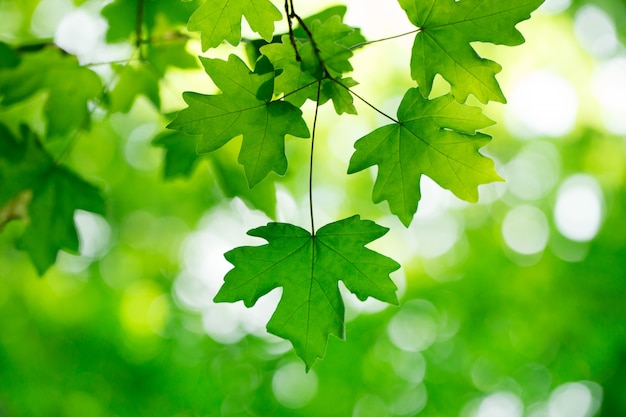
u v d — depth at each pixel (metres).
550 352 8.66
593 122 7.57
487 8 1.79
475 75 1.85
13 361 7.59
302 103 1.86
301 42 1.88
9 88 2.69
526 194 8.92
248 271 1.92
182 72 3.01
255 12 1.80
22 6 5.29
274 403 9.45
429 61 1.86
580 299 8.07
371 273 1.95
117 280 8.71
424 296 8.81
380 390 9.34
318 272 1.96
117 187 7.75
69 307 8.07
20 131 2.78
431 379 9.41
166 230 8.64
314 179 8.58
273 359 9.30
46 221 2.86
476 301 8.59
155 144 2.94
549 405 9.32
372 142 1.95
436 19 1.80
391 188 2.00
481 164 1.95
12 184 2.76
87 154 7.23
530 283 8.28
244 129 1.86
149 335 8.61
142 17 2.70
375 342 9.02
